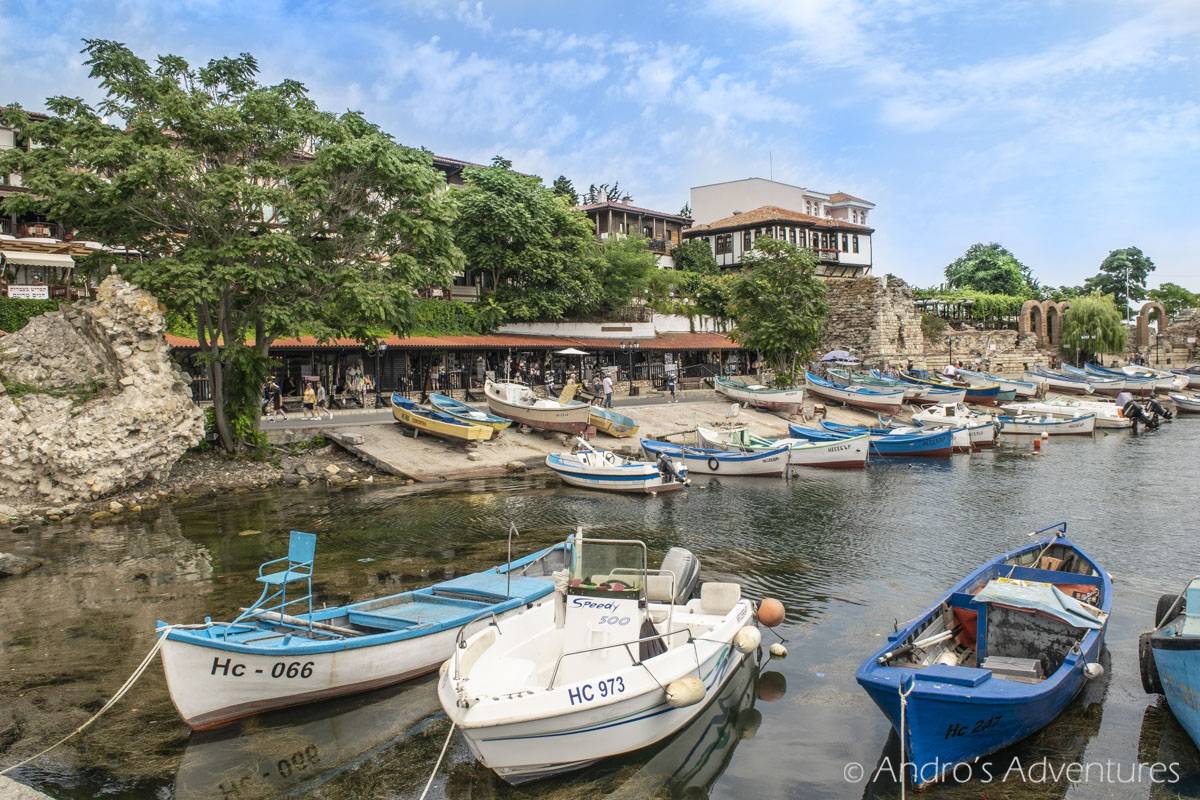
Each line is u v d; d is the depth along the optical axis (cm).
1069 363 7762
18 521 2347
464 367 4794
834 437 3753
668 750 1076
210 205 2558
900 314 7012
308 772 1016
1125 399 5206
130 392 2611
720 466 3269
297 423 3519
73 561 1944
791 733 1115
